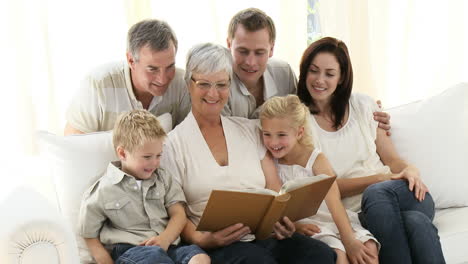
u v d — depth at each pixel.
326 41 2.23
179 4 2.68
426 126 2.36
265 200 1.79
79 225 1.87
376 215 2.00
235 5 2.79
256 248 1.83
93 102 2.18
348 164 2.26
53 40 2.48
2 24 2.39
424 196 2.11
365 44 3.07
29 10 2.42
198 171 1.99
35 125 2.49
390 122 2.41
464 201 2.28
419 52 3.26
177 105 2.27
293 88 2.43
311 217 2.14
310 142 2.14
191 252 1.78
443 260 1.96
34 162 2.51
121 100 2.19
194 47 2.00
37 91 2.48
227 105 2.27
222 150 2.05
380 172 2.27
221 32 2.79
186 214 2.01
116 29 2.58
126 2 2.57
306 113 2.14
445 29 3.26
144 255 1.71
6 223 1.63
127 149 1.85
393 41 3.20
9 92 2.44
